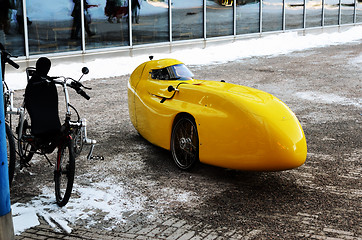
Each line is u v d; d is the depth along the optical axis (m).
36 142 4.97
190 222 4.39
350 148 6.74
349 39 25.20
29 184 5.42
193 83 6.36
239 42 21.16
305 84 12.21
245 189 5.25
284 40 22.81
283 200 4.91
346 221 4.38
